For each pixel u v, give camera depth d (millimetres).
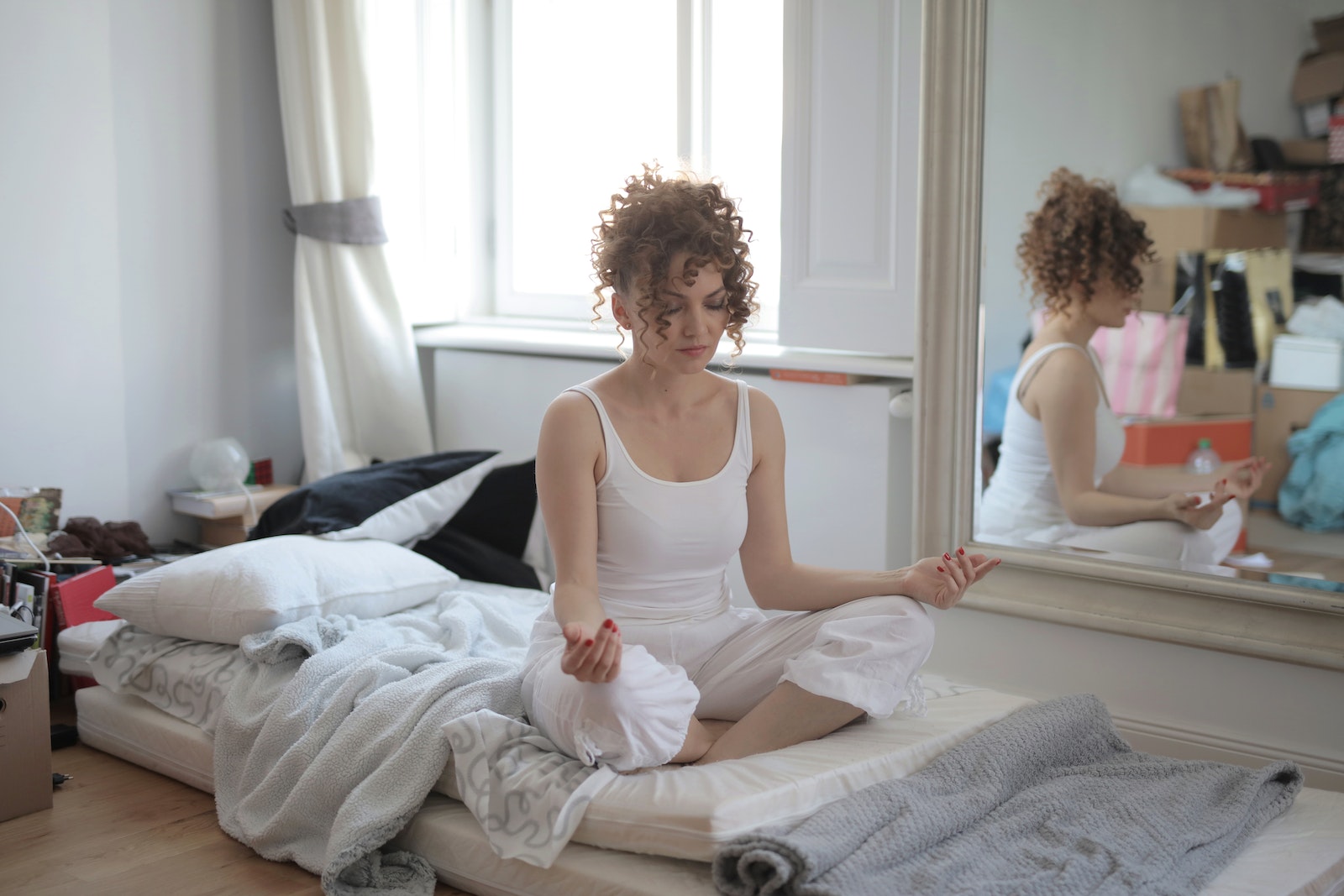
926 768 1829
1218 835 1716
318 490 2906
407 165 3611
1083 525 2559
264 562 2477
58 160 3125
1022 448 2607
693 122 3215
